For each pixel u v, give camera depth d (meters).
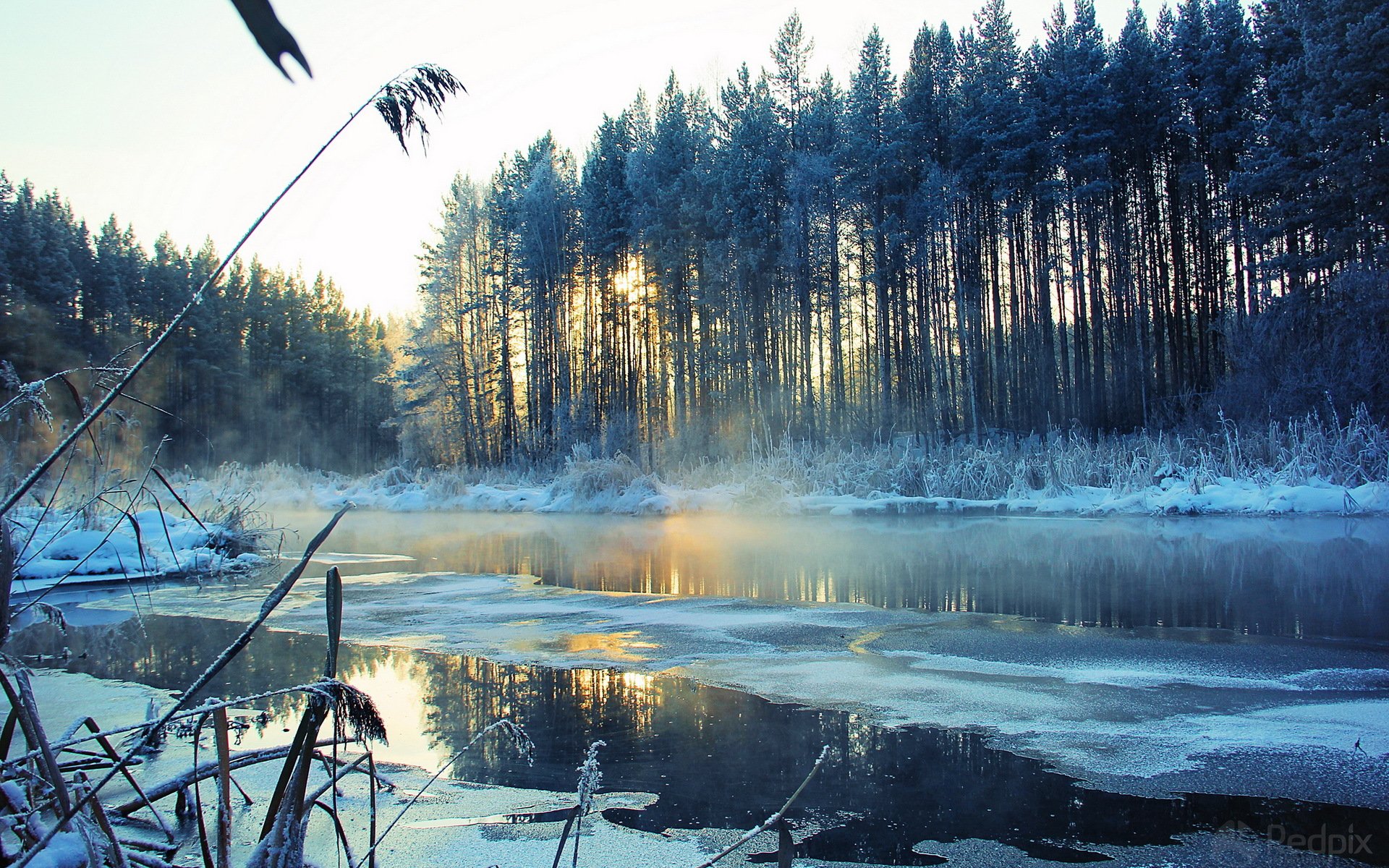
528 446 32.12
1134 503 15.72
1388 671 4.66
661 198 30.84
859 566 9.44
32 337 28.25
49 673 4.92
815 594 7.57
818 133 29.36
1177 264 28.00
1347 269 20.50
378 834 2.72
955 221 28.19
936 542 11.90
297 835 1.30
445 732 3.80
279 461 52.09
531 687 4.59
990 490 18.00
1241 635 5.54
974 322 28.62
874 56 28.14
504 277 37.41
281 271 63.12
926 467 19.05
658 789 3.14
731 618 6.45
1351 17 20.44
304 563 1.27
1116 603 6.79
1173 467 16.92
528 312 38.09
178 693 4.43
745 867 2.51
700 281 31.38
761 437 28.75
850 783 3.19
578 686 4.61
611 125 35.47
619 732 3.80
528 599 7.55
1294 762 3.36
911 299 31.42
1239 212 26.14
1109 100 25.94
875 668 4.90
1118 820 2.86
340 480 31.22
